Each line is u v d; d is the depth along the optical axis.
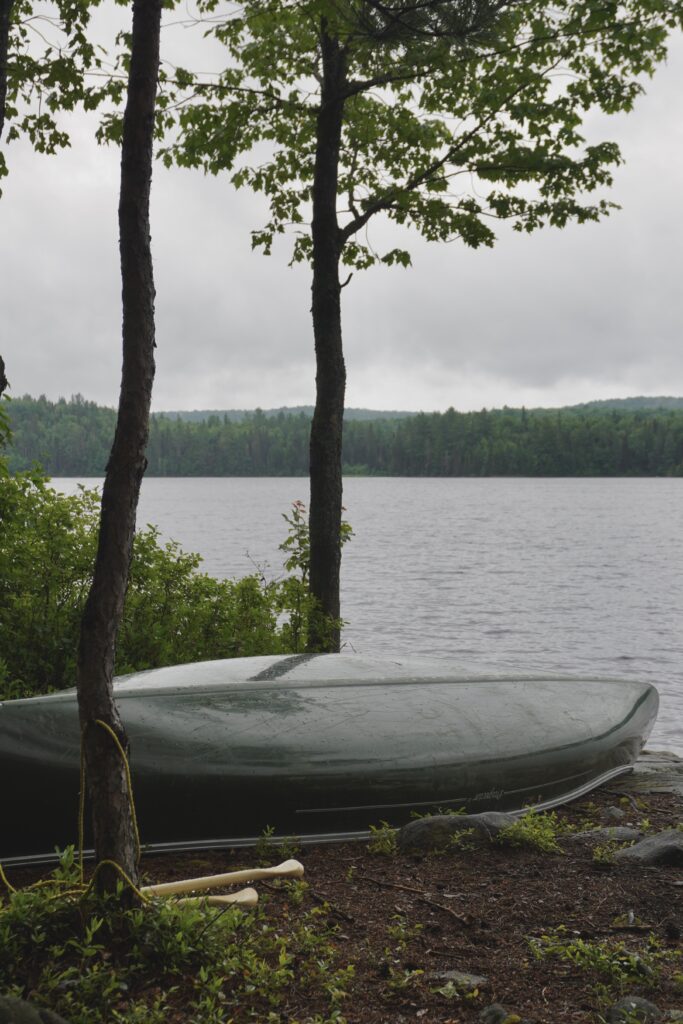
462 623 21.75
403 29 6.63
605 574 32.69
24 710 4.48
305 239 10.16
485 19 6.57
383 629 20.89
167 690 4.96
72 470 196.50
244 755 4.75
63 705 4.58
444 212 9.14
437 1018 2.90
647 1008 2.89
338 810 4.89
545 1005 2.96
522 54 8.45
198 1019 2.83
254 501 101.88
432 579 30.73
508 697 5.88
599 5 7.80
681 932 3.52
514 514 75.56
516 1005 2.96
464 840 4.60
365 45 7.16
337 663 5.88
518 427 195.50
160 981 3.05
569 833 4.98
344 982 3.10
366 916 3.73
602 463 188.50
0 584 7.44
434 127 9.55
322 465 8.80
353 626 21.23
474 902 3.86
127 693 4.86
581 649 18.69
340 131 8.86
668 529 57.78
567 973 3.18
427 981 3.12
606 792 6.05
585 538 50.28
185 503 96.19
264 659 5.90
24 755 4.36
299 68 9.02
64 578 7.49
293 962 3.26
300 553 9.10
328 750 4.93
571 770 5.72
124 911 3.25
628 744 6.23
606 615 23.09
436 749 5.19
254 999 3.01
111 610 3.36
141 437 3.43
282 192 10.09
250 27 8.64
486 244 9.32
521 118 8.52
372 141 9.77
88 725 3.33
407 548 43.25
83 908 3.26
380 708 5.32
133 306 3.45
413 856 4.50
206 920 3.36
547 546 44.91
